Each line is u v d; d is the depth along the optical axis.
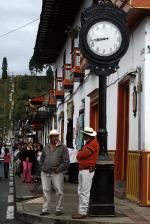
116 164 15.23
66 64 25.83
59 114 32.12
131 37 13.88
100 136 10.73
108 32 10.70
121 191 13.76
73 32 23.25
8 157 27.61
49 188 11.12
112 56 10.66
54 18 24.59
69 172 19.92
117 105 15.32
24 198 14.73
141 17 12.77
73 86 25.05
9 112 135.25
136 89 13.19
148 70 12.45
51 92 35.22
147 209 11.62
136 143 13.15
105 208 10.49
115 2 13.55
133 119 13.56
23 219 11.40
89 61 10.67
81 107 22.25
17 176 26.53
